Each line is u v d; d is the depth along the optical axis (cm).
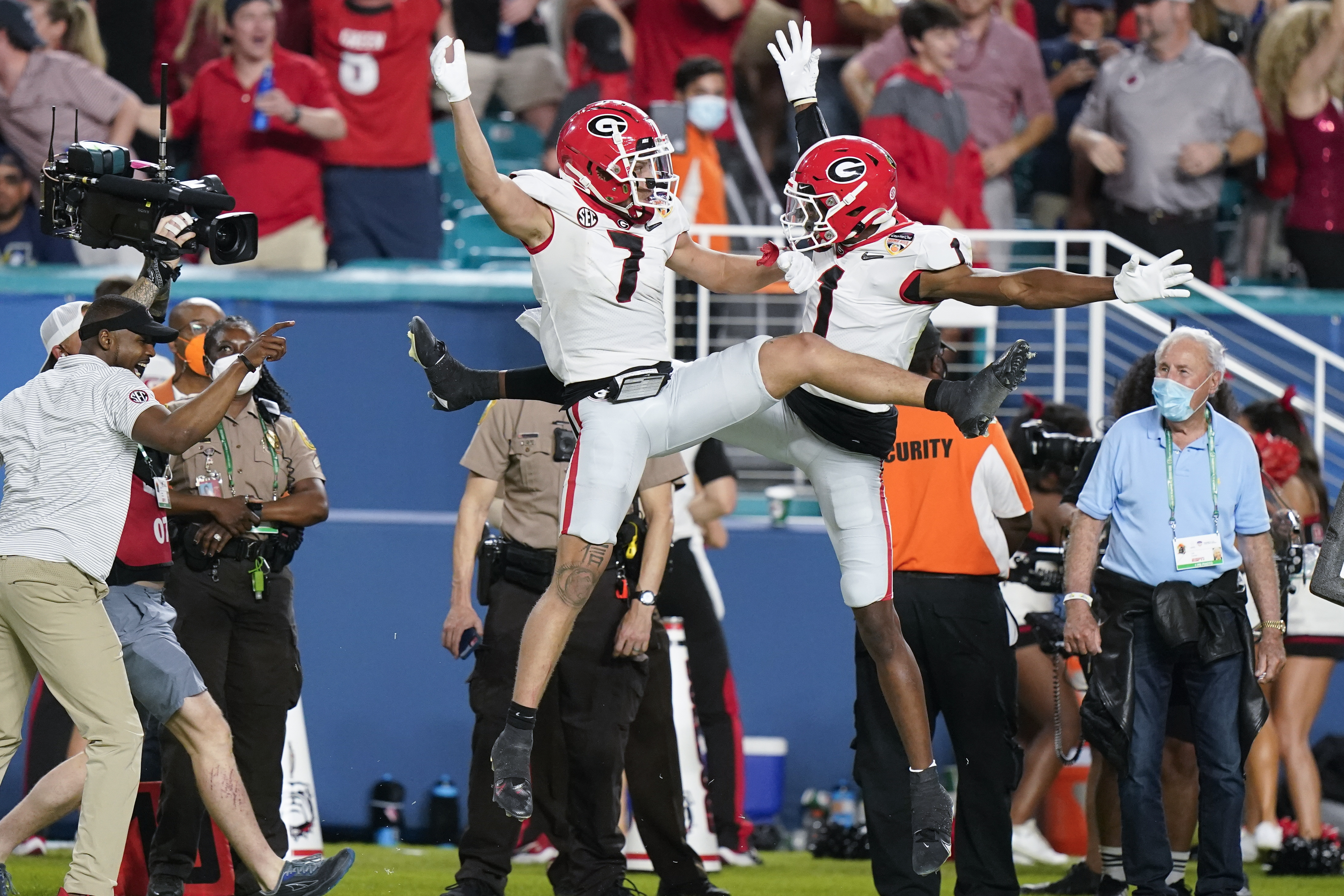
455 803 2945
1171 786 2289
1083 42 3778
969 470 2025
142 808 2203
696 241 3198
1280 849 2708
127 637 1917
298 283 3084
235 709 2152
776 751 2975
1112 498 2062
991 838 2036
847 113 3625
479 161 1552
